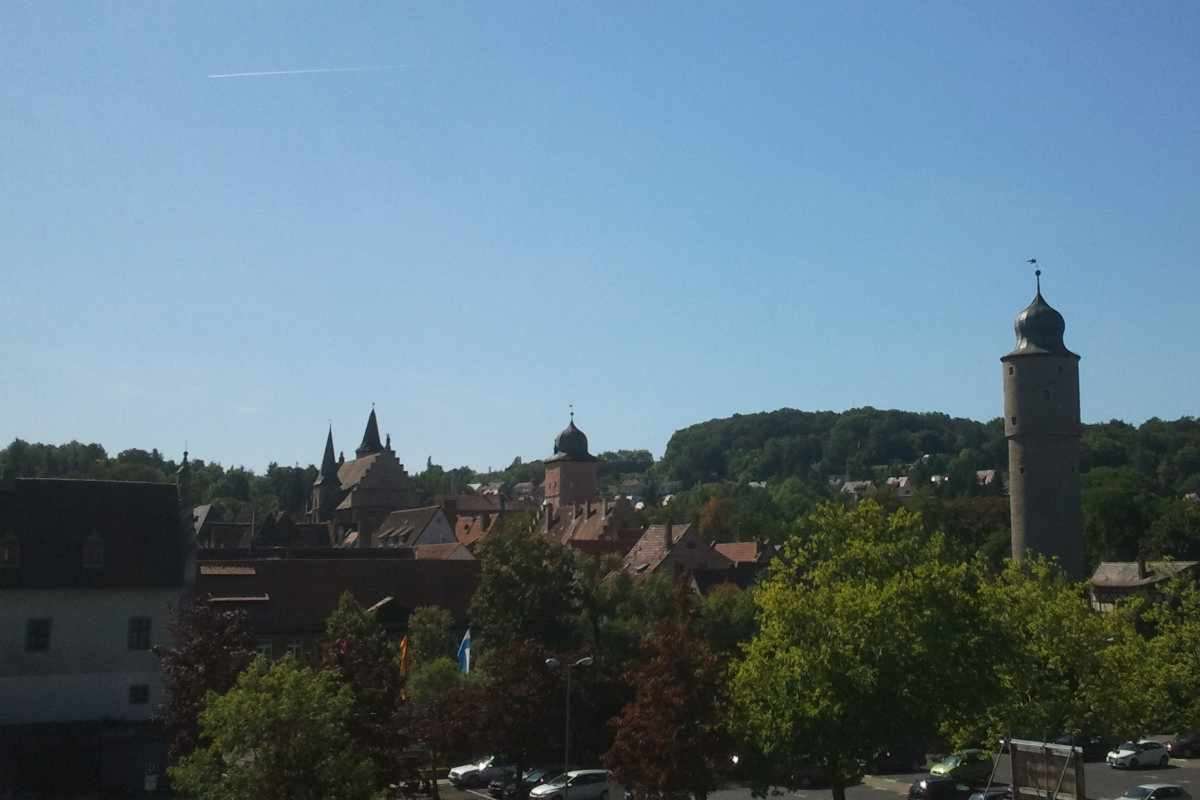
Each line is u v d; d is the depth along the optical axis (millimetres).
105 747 52562
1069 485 93688
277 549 99125
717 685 42625
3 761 52094
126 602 57250
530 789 55000
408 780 44156
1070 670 48562
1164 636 51688
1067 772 30344
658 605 73312
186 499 68688
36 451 196875
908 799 55125
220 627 46500
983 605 41812
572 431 185500
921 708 38438
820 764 40281
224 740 33938
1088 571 121812
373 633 58406
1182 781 60500
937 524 145625
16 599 54844
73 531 57438
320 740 34406
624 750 42969
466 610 80188
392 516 148125
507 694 50438
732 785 58531
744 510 192500
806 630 39625
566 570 73188
